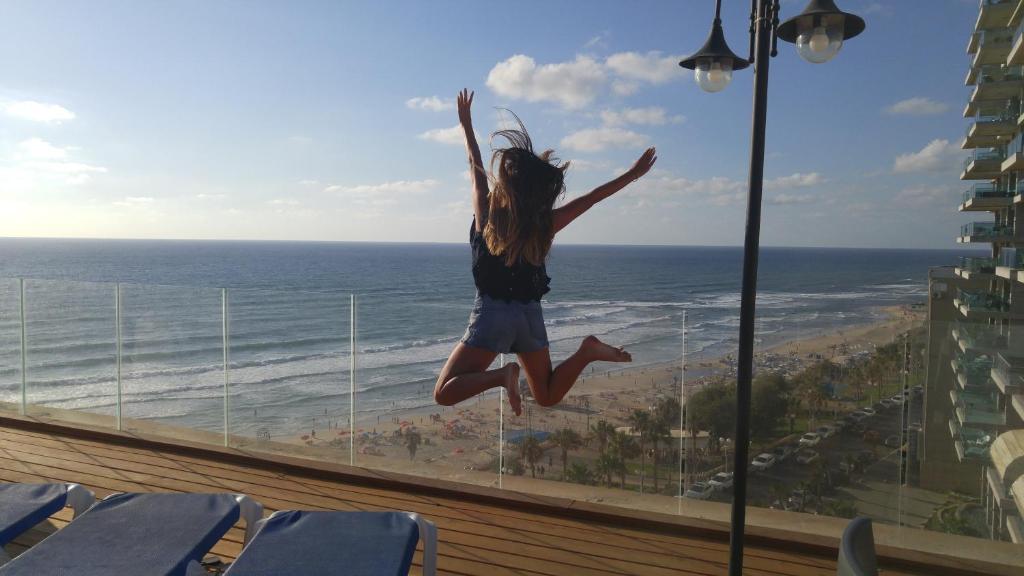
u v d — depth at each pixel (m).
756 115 2.40
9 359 6.37
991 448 3.66
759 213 2.44
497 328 2.01
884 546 3.71
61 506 2.75
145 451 5.25
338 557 2.24
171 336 5.87
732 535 2.65
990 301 22.27
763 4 2.36
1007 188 40.53
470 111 2.28
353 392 5.37
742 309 2.49
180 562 2.23
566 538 3.84
